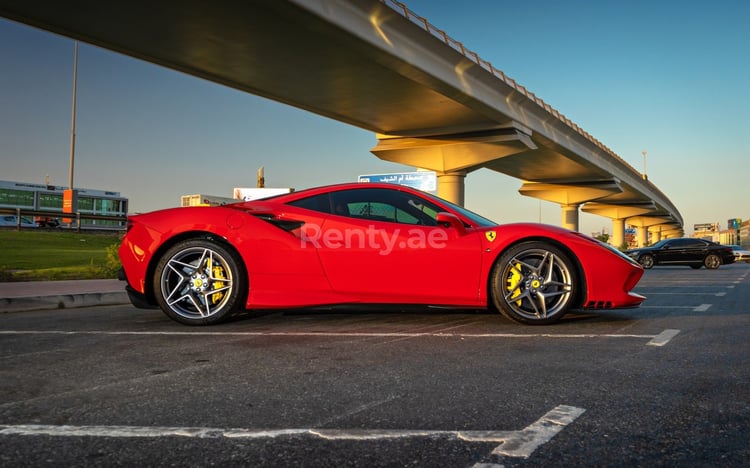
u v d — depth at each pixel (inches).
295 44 812.0
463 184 1451.8
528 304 176.2
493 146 1353.3
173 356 124.5
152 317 198.5
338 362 117.5
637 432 73.5
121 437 72.2
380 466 62.8
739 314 200.8
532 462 63.7
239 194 1175.0
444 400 88.9
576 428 75.0
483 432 73.4
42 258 605.0
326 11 730.2
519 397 90.4
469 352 128.0
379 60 876.0
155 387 97.5
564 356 123.4
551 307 174.6
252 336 151.3
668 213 3491.6
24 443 70.0
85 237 1086.4
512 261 169.9
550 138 1465.3
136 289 176.2
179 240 176.4
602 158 1923.0
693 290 342.0
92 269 425.1
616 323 175.6
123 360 120.5
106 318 197.5
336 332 157.5
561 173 1979.6
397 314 195.0
